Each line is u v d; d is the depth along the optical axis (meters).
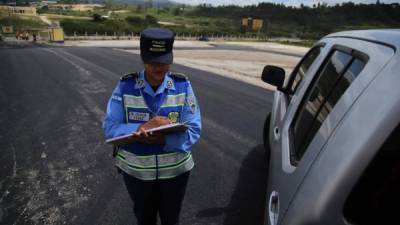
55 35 50.69
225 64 21.78
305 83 2.99
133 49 34.81
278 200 1.80
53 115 7.20
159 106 2.30
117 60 19.14
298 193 1.53
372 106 1.39
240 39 85.25
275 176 2.20
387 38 1.73
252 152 5.60
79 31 72.00
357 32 2.47
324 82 2.41
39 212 3.65
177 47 44.16
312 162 1.55
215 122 7.26
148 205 2.65
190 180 4.55
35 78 11.70
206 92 10.52
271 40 87.38
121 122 2.32
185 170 2.53
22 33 59.62
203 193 4.21
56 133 6.08
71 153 5.23
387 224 1.31
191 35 83.19
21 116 7.03
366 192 1.32
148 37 2.13
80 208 3.75
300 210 1.45
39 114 7.23
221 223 3.57
